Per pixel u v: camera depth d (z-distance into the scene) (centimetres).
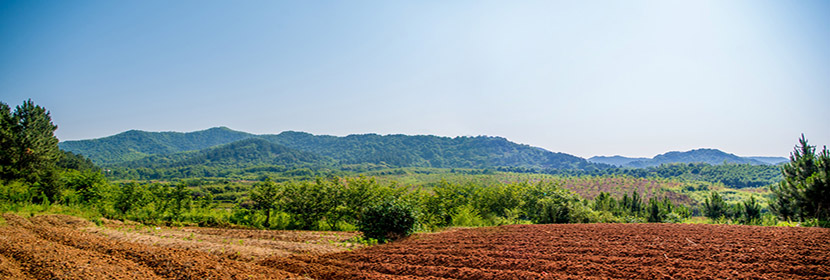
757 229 930
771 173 11444
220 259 661
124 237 911
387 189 1546
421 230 1145
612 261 641
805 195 1355
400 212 1047
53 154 2548
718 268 571
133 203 1463
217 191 5966
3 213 1209
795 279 505
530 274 573
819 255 611
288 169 17412
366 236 1032
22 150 2158
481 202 1948
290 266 658
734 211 2139
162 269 577
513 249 774
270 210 1466
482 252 748
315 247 852
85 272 523
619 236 883
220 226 1409
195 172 15900
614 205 2350
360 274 608
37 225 1016
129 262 612
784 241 736
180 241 868
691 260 629
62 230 940
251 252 763
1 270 509
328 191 1474
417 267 638
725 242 750
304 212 1439
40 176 1905
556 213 1652
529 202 1997
